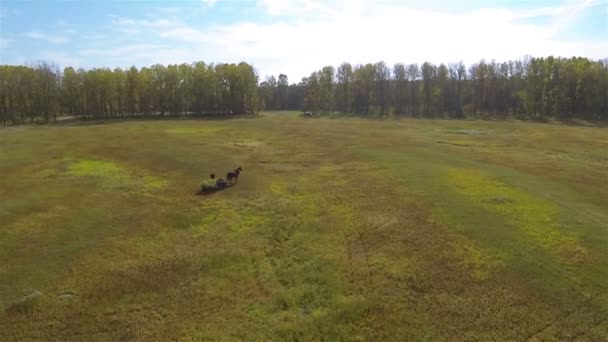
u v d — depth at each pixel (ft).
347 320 44.21
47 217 73.51
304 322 43.88
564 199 77.71
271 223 71.31
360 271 53.88
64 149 139.44
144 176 103.65
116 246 62.03
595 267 51.57
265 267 55.83
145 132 183.01
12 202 81.41
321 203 80.94
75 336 41.73
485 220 66.69
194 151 135.03
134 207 79.77
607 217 68.13
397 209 74.38
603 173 99.25
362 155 124.88
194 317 44.88
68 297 48.34
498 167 105.50
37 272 53.88
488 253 55.98
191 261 57.36
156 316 44.98
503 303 45.75
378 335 41.78
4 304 46.91
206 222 72.43
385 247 60.18
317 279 52.26
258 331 42.55
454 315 44.24
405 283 50.55
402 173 98.78
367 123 235.81
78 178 100.94
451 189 83.97
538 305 45.11
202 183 91.86
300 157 127.13
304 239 64.23
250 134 178.81
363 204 78.48
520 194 79.82
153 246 62.28
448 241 60.18
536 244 57.98
